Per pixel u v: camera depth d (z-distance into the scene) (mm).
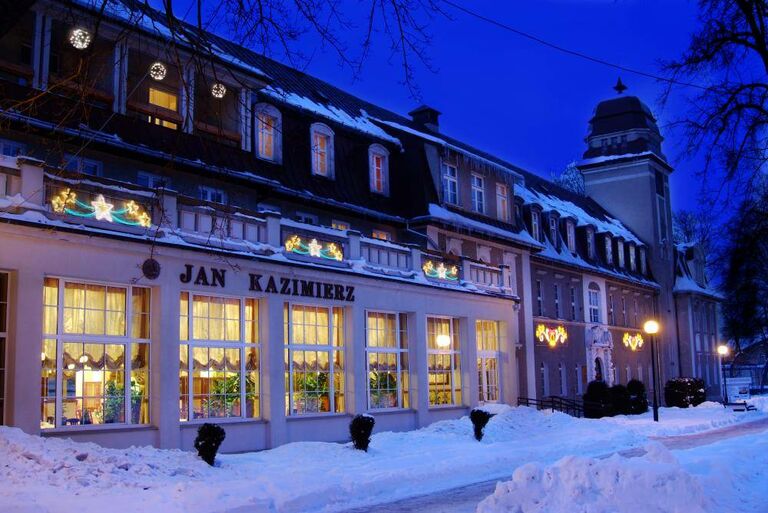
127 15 18719
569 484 10781
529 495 10781
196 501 12172
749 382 92500
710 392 61750
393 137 31812
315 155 27062
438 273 27516
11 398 15164
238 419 19766
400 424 24812
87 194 16766
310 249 22141
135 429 17234
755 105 14250
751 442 21484
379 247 25031
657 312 57781
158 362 17781
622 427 28562
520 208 40281
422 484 16016
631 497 10422
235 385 19969
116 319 17438
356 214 27719
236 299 20203
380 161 30359
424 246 30141
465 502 13859
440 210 30859
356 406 23031
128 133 19547
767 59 13273
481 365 29922
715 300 62875
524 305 38250
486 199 35062
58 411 16188
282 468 16281
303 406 21828
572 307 44781
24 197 15656
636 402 39344
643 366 53750
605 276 48656
